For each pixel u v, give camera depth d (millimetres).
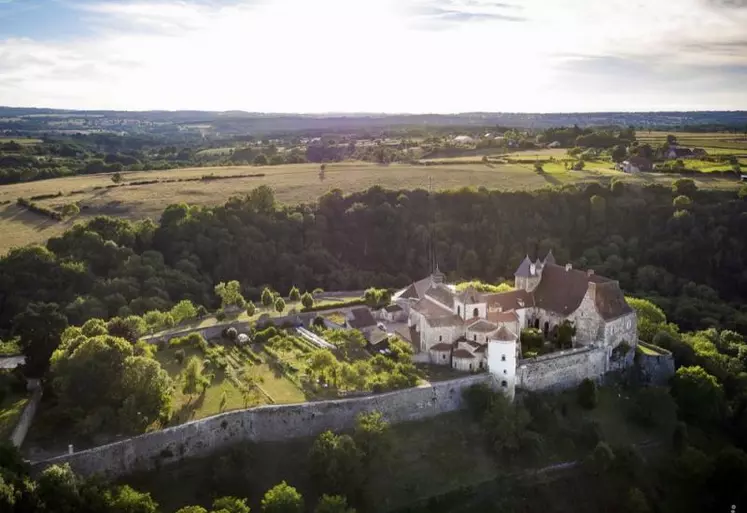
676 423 144500
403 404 134500
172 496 111562
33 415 118938
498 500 122875
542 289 166875
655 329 181875
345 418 130500
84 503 97562
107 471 110562
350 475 115062
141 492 110062
